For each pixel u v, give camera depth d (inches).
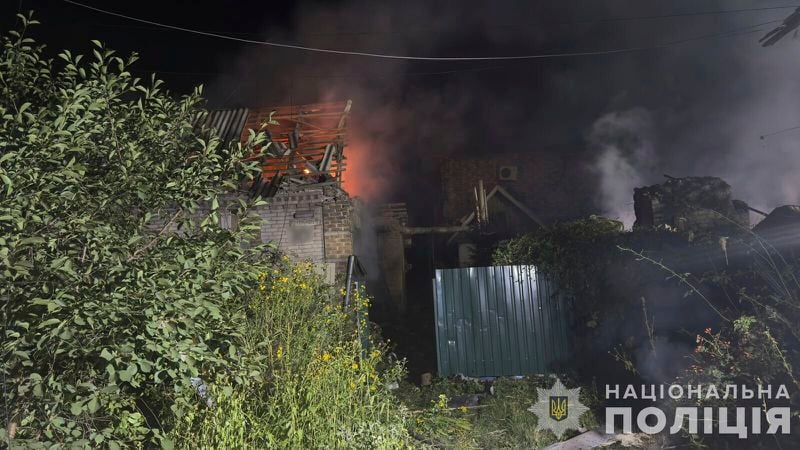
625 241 340.5
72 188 158.9
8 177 141.6
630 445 250.5
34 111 182.9
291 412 199.8
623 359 306.8
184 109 189.5
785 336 218.2
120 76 180.9
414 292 862.5
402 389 356.5
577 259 370.6
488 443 265.6
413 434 259.8
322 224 502.3
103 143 177.0
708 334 258.8
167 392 188.5
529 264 392.8
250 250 187.2
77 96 161.8
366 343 366.9
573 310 381.4
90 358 163.9
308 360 242.1
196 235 183.6
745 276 245.0
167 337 155.3
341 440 205.2
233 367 184.4
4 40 181.2
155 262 159.6
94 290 151.6
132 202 177.3
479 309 390.6
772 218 295.4
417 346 522.0
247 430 197.3
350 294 371.6
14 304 148.0
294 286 287.1
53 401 151.4
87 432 163.8
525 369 382.6
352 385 229.3
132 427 168.7
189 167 180.4
